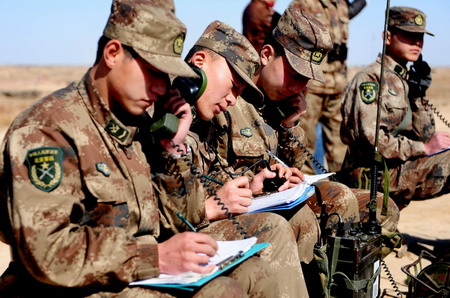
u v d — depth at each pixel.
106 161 2.70
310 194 3.68
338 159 7.66
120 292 2.61
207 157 3.83
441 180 5.48
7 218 2.70
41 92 45.94
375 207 3.72
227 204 3.44
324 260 3.47
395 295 4.56
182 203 3.16
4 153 2.57
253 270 2.89
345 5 7.49
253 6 6.97
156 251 2.61
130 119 2.86
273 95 4.25
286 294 3.18
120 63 2.68
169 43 2.71
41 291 2.67
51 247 2.44
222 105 3.59
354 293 3.45
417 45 5.30
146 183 2.83
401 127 5.35
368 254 3.52
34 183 2.49
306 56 4.11
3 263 5.23
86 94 2.73
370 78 5.34
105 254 2.51
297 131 4.52
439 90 55.00
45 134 2.56
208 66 3.55
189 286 2.54
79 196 2.62
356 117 5.27
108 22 2.72
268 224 3.29
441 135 5.37
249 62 3.61
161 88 2.74
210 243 2.66
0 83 85.81
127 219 2.73
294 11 4.16
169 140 3.11
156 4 2.76
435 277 3.87
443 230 6.34
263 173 3.83
